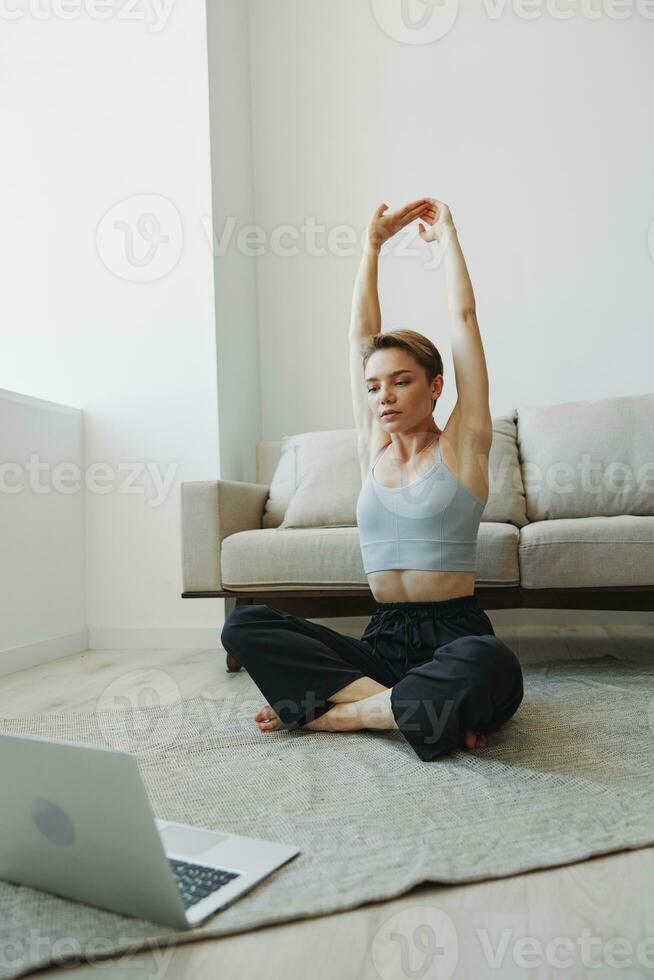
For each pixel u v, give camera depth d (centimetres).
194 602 299
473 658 143
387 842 107
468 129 344
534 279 336
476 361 173
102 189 312
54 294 314
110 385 309
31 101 317
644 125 333
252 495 280
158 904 86
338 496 279
